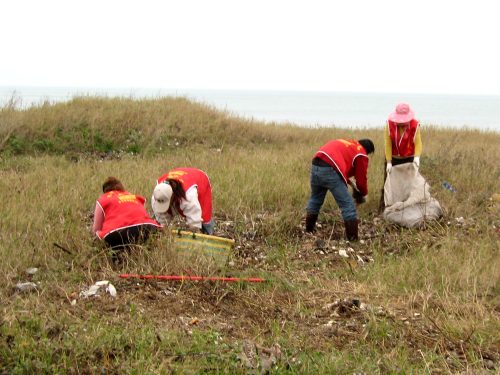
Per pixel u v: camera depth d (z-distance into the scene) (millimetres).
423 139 16359
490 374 4375
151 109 16484
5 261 6082
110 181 6840
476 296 5918
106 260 6254
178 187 6480
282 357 4430
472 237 8094
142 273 6070
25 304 5066
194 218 6555
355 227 7992
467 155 12312
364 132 17984
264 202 9250
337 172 7824
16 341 4320
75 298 5426
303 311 5594
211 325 5152
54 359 4172
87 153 14117
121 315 5121
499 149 14094
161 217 6742
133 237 6352
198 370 4168
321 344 4914
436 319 5398
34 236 6844
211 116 17109
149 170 11133
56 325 4621
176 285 5953
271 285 6219
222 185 9766
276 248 7668
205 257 6379
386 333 5125
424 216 8500
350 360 4594
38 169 11453
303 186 9883
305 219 8836
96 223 6582
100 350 4340
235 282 6121
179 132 15578
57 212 8070
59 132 14531
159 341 4582
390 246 7953
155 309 5379
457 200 9656
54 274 5926
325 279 6688
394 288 6246
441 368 4566
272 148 15250
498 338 5039
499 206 9297
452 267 6727
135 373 4047
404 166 8617
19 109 15938
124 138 14883
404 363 4543
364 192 8070
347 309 5637
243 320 5355
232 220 8484
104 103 16609
